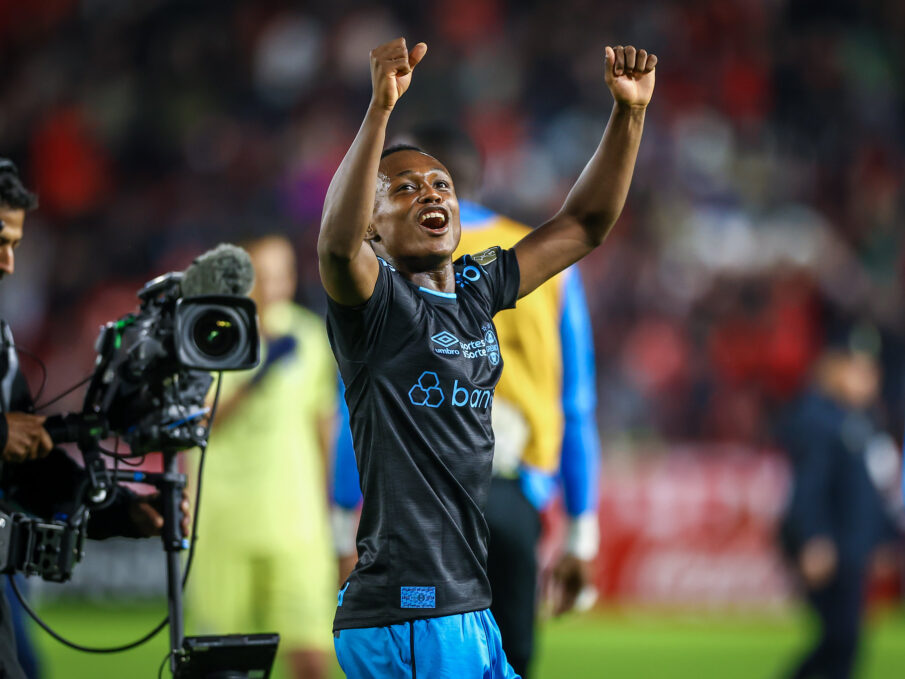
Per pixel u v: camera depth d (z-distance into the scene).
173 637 11.40
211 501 18.86
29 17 57.19
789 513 23.19
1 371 11.71
